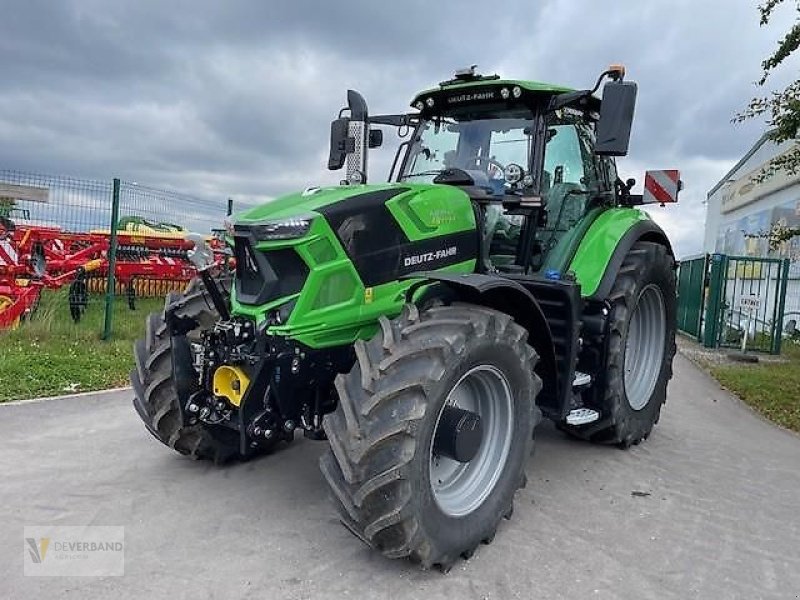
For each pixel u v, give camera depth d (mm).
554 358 4031
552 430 5703
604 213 5164
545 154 4672
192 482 4211
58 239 11281
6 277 9344
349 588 3059
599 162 5352
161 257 12617
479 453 3564
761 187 18953
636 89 4020
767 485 4602
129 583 3039
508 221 4629
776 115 7461
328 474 3100
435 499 3131
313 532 3590
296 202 3621
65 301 10086
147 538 3465
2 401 5922
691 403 7223
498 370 3467
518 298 3742
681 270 16203
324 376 3598
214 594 2967
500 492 3551
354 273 3525
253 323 3443
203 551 3352
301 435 5152
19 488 4035
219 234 5297
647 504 4168
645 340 5637
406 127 5172
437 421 3117
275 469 4465
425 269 3850
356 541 3500
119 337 9109
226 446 4352
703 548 3605
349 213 3520
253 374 3412
